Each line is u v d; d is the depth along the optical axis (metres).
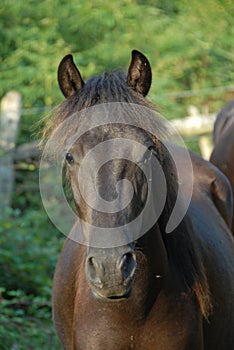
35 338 7.60
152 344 4.70
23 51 15.16
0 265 9.05
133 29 15.62
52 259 9.44
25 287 8.97
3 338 7.29
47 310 8.55
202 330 4.89
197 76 15.62
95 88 4.41
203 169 6.24
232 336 5.33
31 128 5.93
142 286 4.59
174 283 4.78
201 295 4.87
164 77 15.09
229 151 8.62
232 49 16.08
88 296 4.73
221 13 16.31
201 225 5.36
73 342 4.84
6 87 14.75
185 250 4.87
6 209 10.07
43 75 14.77
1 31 15.38
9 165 11.42
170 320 4.71
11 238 9.55
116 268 4.02
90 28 15.51
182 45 15.57
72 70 4.69
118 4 15.85
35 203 12.27
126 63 15.12
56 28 15.48
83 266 4.86
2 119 11.77
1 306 7.77
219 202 6.12
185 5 16.39
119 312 4.62
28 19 15.66
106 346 4.67
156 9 16.00
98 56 15.11
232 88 13.83
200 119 12.53
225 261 5.37
